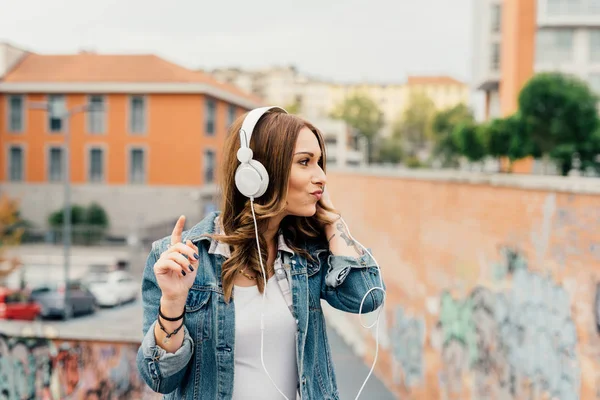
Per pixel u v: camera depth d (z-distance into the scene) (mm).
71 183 34719
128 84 33969
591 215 3953
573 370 4195
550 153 27969
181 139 34281
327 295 1873
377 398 9672
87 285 25672
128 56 35812
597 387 3869
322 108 104750
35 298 22531
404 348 9641
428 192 8414
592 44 40938
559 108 27766
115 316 23359
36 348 5449
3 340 5453
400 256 10211
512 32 35625
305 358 1762
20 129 34656
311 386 1751
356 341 13125
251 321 1726
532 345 4887
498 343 5660
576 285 4164
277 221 1813
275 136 1748
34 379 5461
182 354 1652
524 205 5059
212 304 1730
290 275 1783
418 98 90500
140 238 33906
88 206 34562
